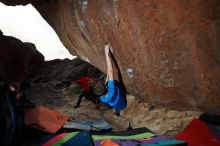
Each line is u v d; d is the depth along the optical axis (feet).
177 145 12.76
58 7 19.24
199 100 11.96
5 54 21.66
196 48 10.27
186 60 10.93
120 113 18.44
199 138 13.69
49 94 22.43
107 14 13.17
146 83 14.05
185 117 17.02
